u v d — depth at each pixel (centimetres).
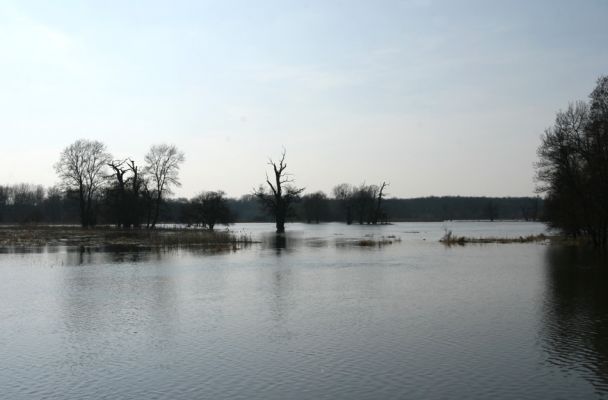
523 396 1262
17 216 14175
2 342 1766
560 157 5275
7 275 3328
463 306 2295
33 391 1324
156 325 1972
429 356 1571
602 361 1518
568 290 2705
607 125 4728
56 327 1952
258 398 1262
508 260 4231
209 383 1363
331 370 1452
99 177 9169
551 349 1634
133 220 8694
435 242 6619
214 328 1922
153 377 1413
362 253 4988
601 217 5062
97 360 1566
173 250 5269
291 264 3975
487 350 1628
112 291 2708
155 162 8994
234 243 5819
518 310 2208
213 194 9706
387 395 1272
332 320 2036
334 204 19875
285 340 1755
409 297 2520
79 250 5231
